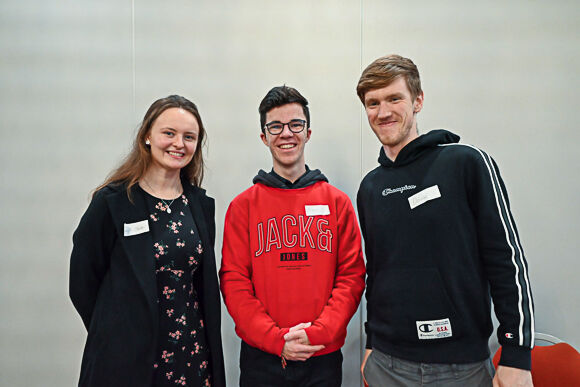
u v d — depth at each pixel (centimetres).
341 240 155
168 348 132
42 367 202
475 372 117
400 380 124
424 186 125
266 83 199
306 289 146
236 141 200
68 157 204
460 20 195
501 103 194
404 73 129
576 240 191
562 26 192
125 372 126
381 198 135
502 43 194
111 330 128
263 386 144
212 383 145
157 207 141
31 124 204
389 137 132
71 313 203
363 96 137
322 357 145
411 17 196
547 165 193
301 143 155
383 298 129
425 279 121
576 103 192
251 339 141
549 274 192
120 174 144
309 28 198
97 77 202
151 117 141
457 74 196
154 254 133
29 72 204
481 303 119
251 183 200
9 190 205
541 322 192
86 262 136
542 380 163
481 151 124
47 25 204
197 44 200
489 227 115
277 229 152
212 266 147
